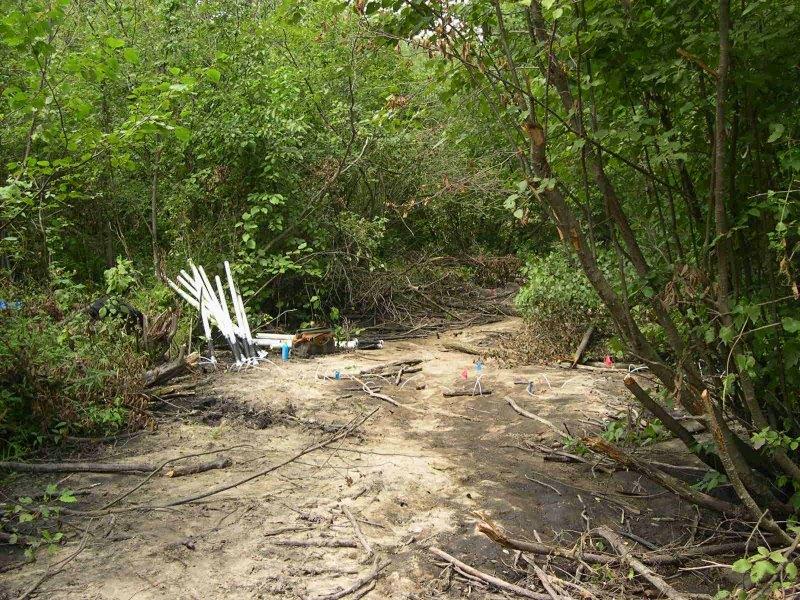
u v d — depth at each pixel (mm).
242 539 4113
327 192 11375
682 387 3822
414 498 4730
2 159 8219
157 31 10773
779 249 3555
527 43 4223
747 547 3561
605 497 4762
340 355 9242
